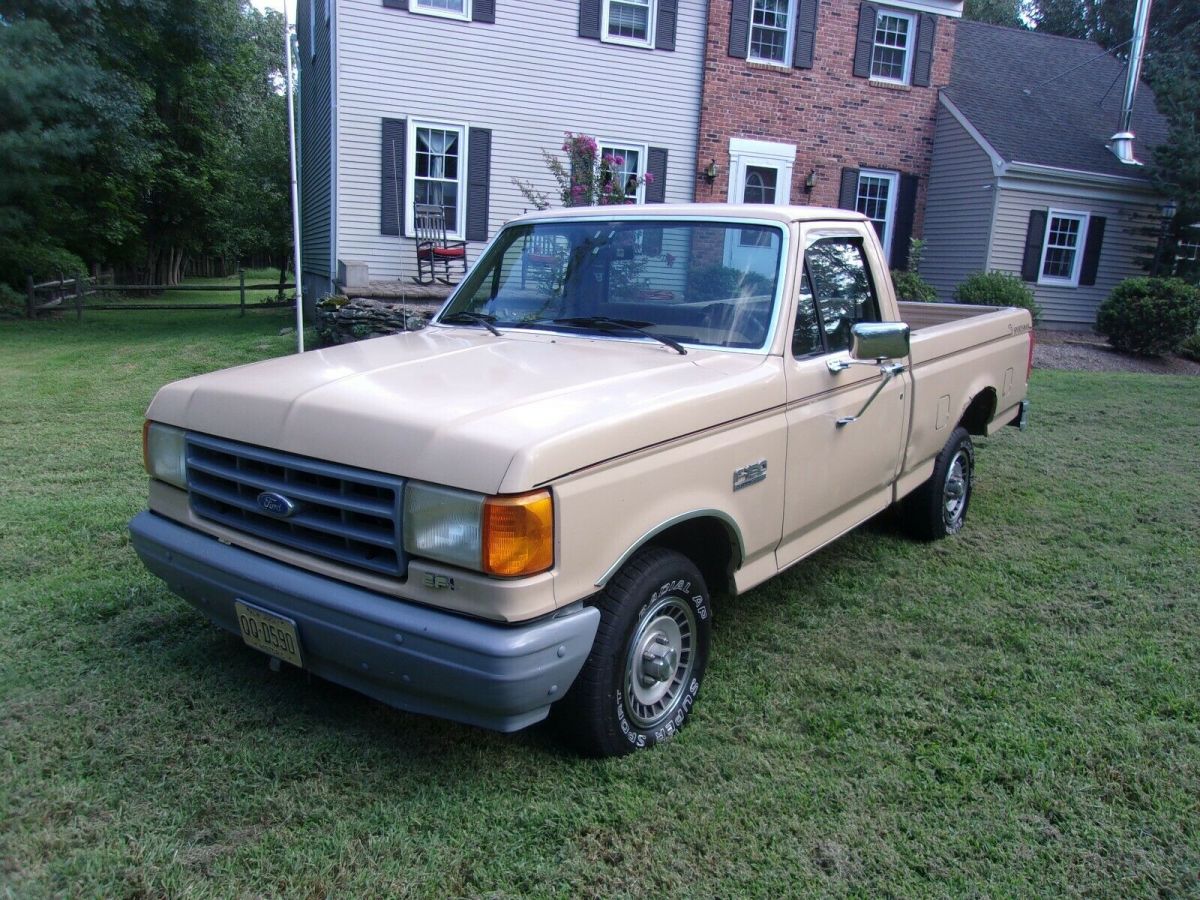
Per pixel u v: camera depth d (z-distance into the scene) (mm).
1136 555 5102
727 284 3609
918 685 3508
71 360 11273
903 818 2684
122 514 5133
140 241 28234
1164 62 21188
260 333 14547
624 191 13773
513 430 2463
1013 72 20969
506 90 14398
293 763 2834
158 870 2350
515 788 2766
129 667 3402
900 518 5312
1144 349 15578
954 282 18453
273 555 2807
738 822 2646
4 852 2387
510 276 4113
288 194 30031
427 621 2445
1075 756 3025
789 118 16578
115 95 19688
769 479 3330
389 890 2322
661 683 3049
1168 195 18047
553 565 2449
